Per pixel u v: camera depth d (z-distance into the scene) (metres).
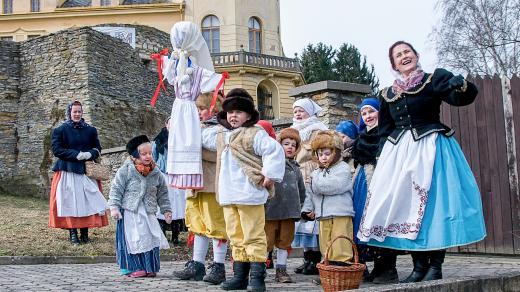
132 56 21.36
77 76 19.03
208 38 34.44
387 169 4.95
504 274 5.05
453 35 22.36
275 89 32.75
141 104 21.39
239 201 4.84
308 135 6.88
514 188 7.54
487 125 7.78
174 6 34.53
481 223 4.75
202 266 5.77
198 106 5.80
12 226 10.29
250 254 4.84
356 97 10.05
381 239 4.86
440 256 4.83
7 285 5.38
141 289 5.05
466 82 4.72
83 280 5.78
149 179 6.32
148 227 6.15
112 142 19.41
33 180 18.94
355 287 4.55
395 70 5.24
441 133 4.94
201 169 5.45
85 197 9.07
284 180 5.69
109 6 35.06
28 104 19.72
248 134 4.97
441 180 4.77
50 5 36.28
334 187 5.52
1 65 19.77
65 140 9.06
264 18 35.16
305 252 6.52
